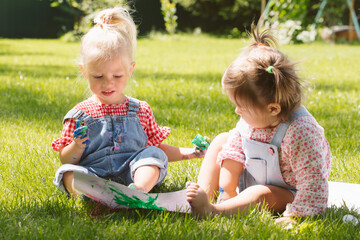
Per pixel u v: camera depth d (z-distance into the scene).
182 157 2.52
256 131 2.12
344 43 16.08
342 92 5.60
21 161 2.73
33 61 9.51
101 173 2.24
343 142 3.34
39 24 22.38
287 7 15.61
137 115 2.41
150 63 9.48
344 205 2.13
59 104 4.59
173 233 1.72
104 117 2.31
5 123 3.77
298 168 2.02
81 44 2.33
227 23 25.19
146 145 2.46
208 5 24.53
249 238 1.72
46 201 2.07
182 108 4.51
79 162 2.31
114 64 2.24
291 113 2.02
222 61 10.05
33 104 4.60
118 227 1.78
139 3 23.58
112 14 2.34
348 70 8.18
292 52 12.03
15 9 21.86
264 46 2.06
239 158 2.17
